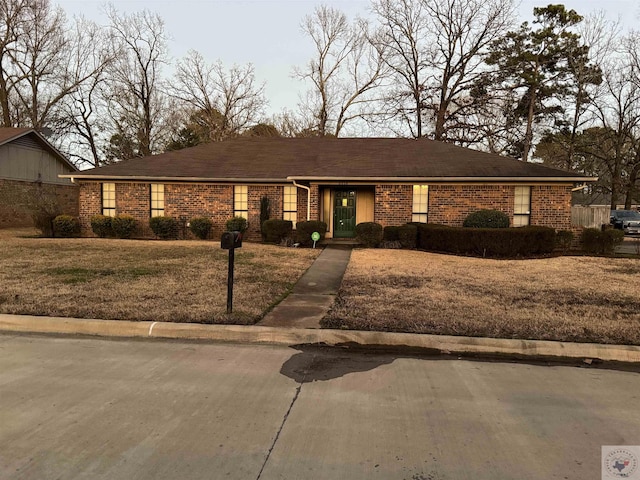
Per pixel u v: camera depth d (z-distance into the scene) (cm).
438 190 1606
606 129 3209
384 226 1620
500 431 316
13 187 2327
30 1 3191
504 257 1291
